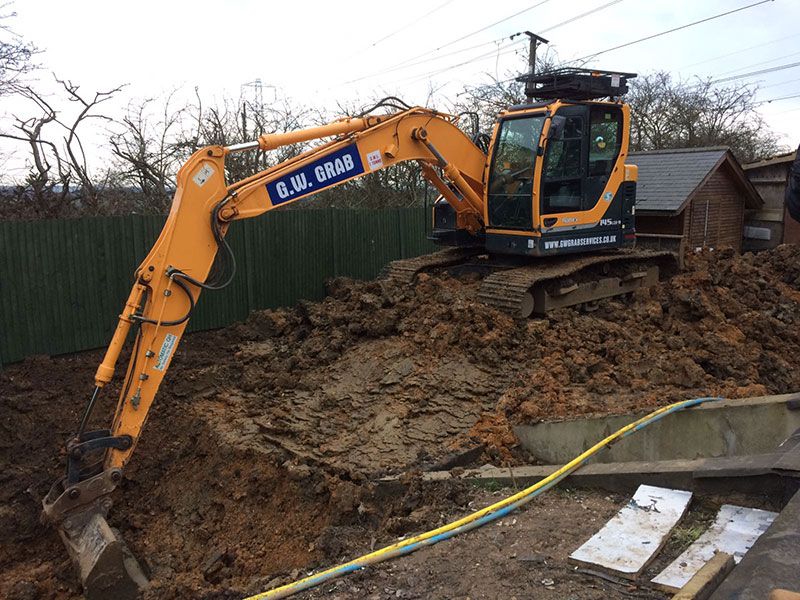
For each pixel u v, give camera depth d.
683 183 17.33
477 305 8.34
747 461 4.35
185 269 5.76
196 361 9.05
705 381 7.43
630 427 5.64
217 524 6.20
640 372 7.68
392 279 9.68
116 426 5.46
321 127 7.06
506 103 24.45
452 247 11.20
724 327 9.52
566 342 8.30
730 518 4.07
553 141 8.95
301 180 6.81
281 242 11.36
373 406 7.07
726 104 33.44
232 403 7.80
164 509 6.63
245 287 10.84
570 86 9.13
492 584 3.72
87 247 8.91
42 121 12.87
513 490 5.24
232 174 16.41
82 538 5.12
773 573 2.70
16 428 7.27
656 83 33.66
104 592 4.92
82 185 13.43
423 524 4.82
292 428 6.75
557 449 6.32
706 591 2.90
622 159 10.04
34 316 8.46
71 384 8.19
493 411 6.82
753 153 35.84
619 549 3.86
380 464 6.01
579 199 9.54
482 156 9.48
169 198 14.36
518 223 9.20
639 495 4.52
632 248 11.05
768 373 8.30
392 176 20.53
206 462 6.91
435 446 6.28
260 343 9.66
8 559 6.00
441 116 8.70
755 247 21.14
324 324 9.27
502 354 7.84
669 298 10.65
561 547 4.10
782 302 11.59
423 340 8.08
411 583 3.84
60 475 6.85
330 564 4.55
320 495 5.95
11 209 11.16
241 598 4.19
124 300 9.38
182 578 5.41
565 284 9.23
